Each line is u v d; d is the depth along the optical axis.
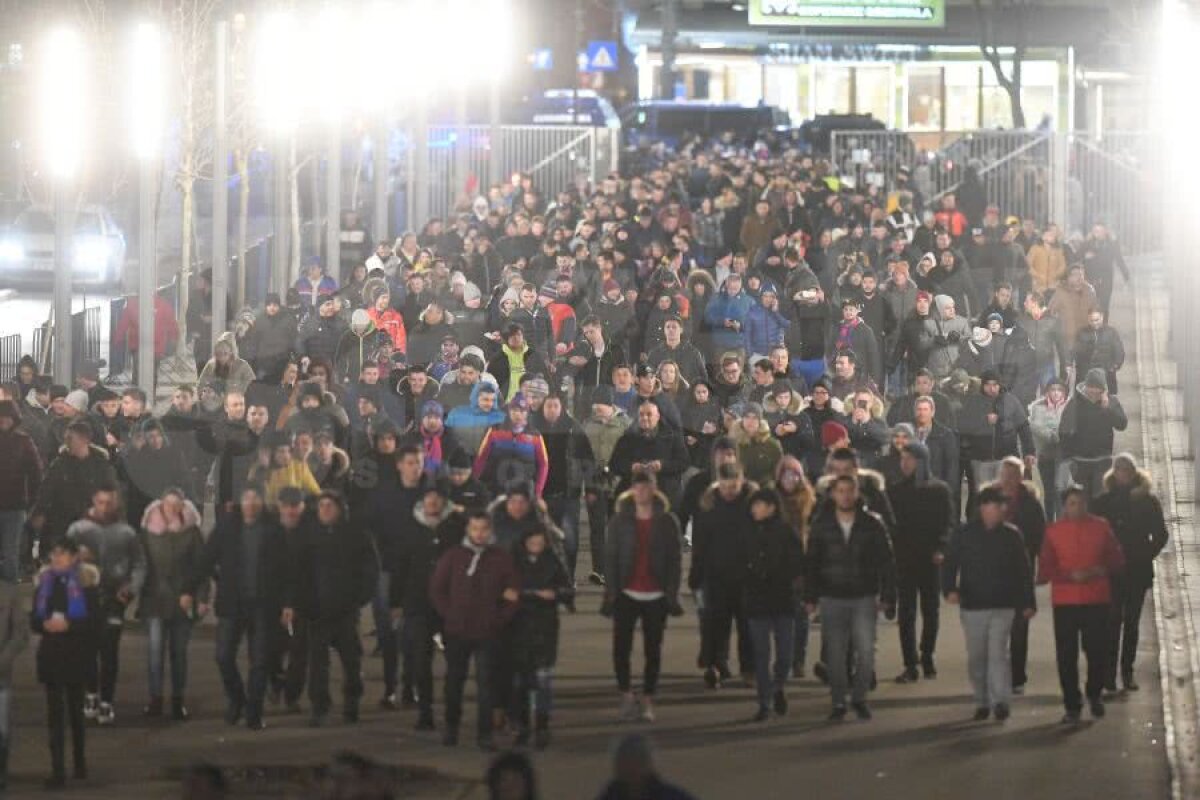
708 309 69.44
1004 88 155.38
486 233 87.25
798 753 38.81
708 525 43.28
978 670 41.28
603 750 39.06
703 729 40.69
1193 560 57.19
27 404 57.16
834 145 119.56
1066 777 37.22
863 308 72.44
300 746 39.22
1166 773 37.56
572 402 62.88
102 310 102.00
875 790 36.28
